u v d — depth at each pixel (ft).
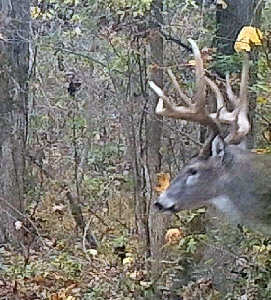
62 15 41.86
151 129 35.65
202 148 28.25
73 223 46.55
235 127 27.43
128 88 36.42
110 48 37.37
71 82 50.98
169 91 36.06
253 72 30.86
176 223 34.04
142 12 32.63
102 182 50.06
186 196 27.68
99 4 34.50
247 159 27.45
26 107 47.06
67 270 37.60
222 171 27.50
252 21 30.99
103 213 47.34
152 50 35.06
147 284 33.14
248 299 29.19
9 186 46.09
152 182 35.35
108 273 36.99
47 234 45.65
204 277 31.42
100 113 52.95
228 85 28.25
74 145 49.83
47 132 54.95
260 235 29.32
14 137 46.34
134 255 36.06
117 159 52.75
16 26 43.24
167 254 33.60
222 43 32.76
